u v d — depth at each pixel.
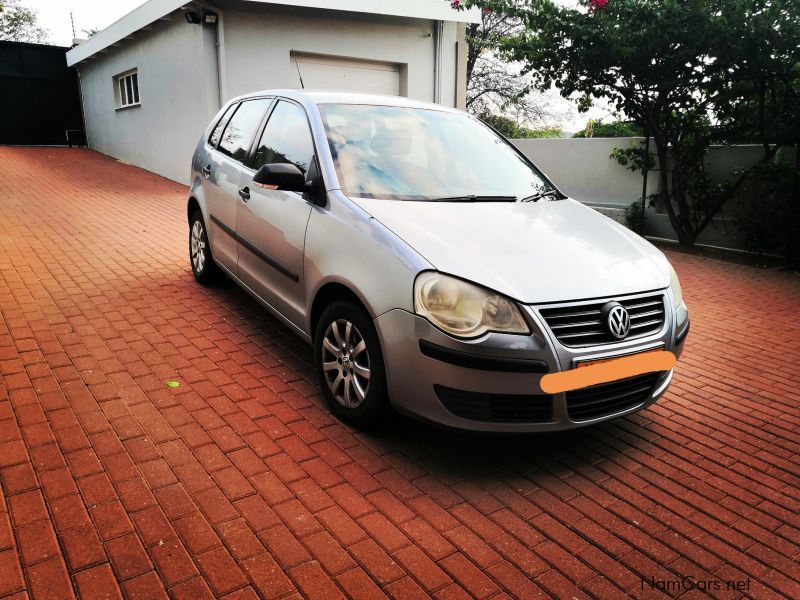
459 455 3.35
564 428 3.06
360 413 3.37
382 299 3.09
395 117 4.39
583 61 9.33
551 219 3.75
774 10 7.76
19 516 2.62
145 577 2.35
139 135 15.22
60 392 3.73
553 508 2.97
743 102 8.93
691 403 4.24
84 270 6.35
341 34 12.61
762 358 5.15
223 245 5.13
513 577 2.50
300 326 3.94
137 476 2.96
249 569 2.43
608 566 2.60
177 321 5.02
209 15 11.06
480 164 4.34
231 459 3.15
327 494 2.93
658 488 3.20
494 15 23.66
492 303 2.90
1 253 6.84
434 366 2.94
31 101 19.06
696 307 6.59
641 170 10.51
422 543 2.66
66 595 2.24
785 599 2.48
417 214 3.44
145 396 3.75
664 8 8.34
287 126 4.39
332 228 3.52
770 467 3.46
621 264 3.36
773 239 8.71
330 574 2.44
